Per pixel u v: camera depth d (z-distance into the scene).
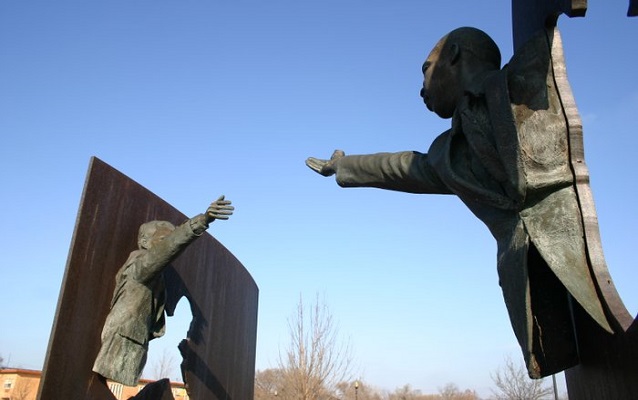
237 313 9.23
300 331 20.61
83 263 5.49
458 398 84.62
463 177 3.65
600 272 3.00
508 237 3.40
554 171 3.25
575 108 3.32
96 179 5.84
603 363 3.03
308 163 4.98
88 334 5.43
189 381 7.26
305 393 19.38
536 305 3.43
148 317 5.88
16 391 39.34
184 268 7.48
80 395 5.21
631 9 2.98
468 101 3.67
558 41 3.41
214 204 5.46
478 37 3.99
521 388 28.66
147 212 6.66
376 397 67.50
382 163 4.30
